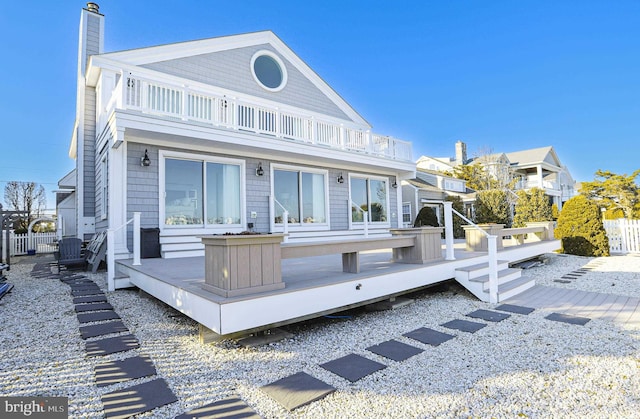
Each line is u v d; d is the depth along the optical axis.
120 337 3.26
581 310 4.21
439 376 2.42
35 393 2.18
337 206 9.99
